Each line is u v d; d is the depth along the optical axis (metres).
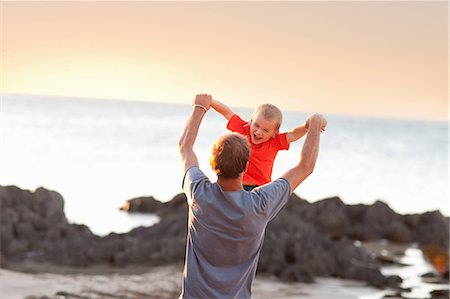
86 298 13.23
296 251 18.27
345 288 16.44
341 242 20.20
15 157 47.62
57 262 17.36
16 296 12.85
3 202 21.30
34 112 99.25
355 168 52.00
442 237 24.42
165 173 43.69
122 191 34.84
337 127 108.81
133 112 117.88
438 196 39.16
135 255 17.89
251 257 4.39
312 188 40.38
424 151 69.12
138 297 13.72
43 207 21.84
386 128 112.38
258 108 4.68
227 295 4.36
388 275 18.58
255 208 4.25
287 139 4.67
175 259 17.89
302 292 15.59
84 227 21.95
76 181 37.88
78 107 123.62
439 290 16.23
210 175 36.19
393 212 26.53
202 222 4.33
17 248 18.20
